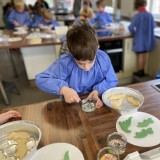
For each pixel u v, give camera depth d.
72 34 0.87
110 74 1.08
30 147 0.68
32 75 2.82
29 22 3.51
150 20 2.53
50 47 2.68
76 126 0.79
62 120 0.83
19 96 2.66
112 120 0.81
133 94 0.95
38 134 0.73
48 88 0.96
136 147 0.66
